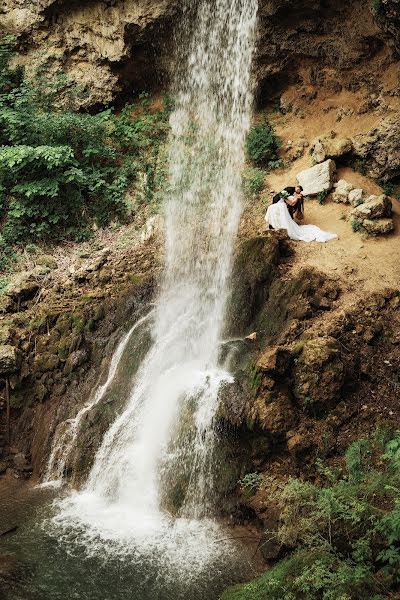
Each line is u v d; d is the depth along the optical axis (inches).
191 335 414.6
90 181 560.4
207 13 570.6
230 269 437.1
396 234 462.9
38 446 411.8
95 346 438.6
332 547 266.2
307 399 341.1
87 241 544.4
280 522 295.9
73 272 496.4
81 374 431.8
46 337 446.9
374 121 523.2
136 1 568.7
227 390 350.9
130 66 603.8
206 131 585.0
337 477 310.0
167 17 567.2
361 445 316.8
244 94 588.4
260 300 414.9
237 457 341.4
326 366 345.1
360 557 252.1
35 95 594.2
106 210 557.6
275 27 556.7
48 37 610.5
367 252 445.1
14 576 292.2
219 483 338.0
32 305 478.6
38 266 513.7
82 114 585.0
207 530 327.9
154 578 290.4
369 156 513.3
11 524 338.0
